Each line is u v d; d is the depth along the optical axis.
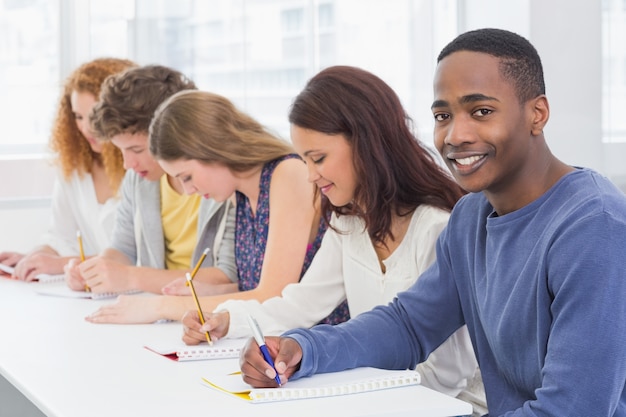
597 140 4.06
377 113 1.94
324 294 2.11
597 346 1.36
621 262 1.38
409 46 4.20
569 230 1.42
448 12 4.27
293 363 1.58
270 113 3.93
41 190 3.66
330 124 1.93
